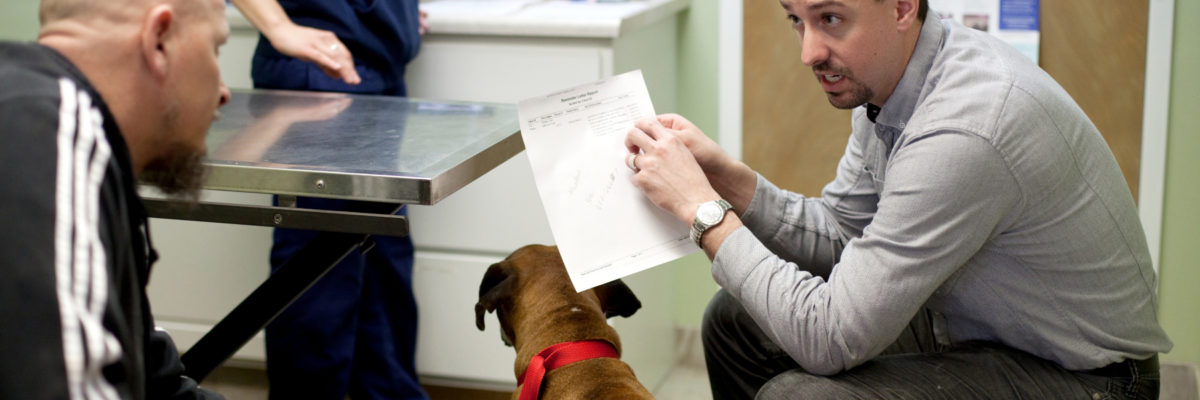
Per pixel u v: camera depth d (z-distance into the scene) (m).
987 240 1.29
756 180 1.56
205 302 2.51
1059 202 1.26
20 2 2.36
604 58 2.15
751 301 1.31
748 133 2.53
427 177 1.22
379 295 2.36
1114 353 1.33
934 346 1.58
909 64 1.33
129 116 1.00
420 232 2.36
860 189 1.59
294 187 1.27
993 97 1.23
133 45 0.98
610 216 1.35
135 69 0.99
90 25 0.97
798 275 1.31
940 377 1.33
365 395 2.38
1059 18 2.27
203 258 2.48
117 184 0.89
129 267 0.91
